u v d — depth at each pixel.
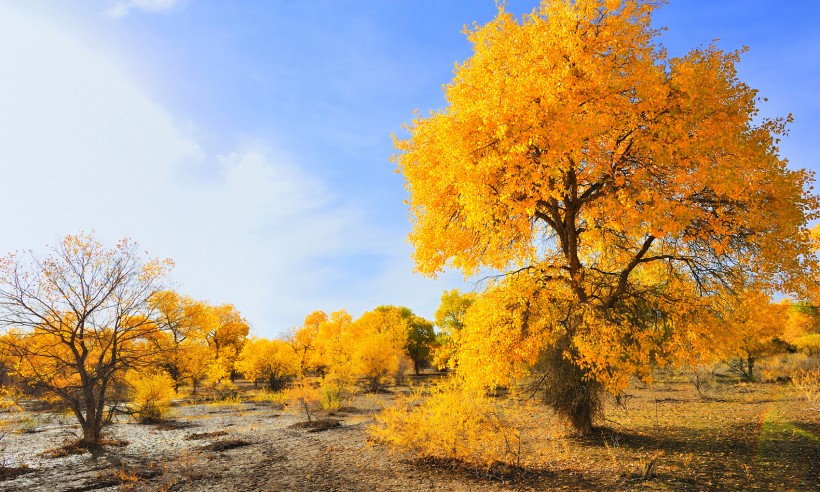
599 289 11.31
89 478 9.59
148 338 17.19
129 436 15.70
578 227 12.59
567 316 10.92
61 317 14.98
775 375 26.39
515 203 8.95
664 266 11.93
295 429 16.30
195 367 30.58
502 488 7.45
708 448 9.54
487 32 10.34
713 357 10.87
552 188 9.57
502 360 10.64
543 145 8.49
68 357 16.03
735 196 8.05
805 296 9.18
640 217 8.30
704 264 11.05
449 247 12.34
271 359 39.50
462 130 9.58
